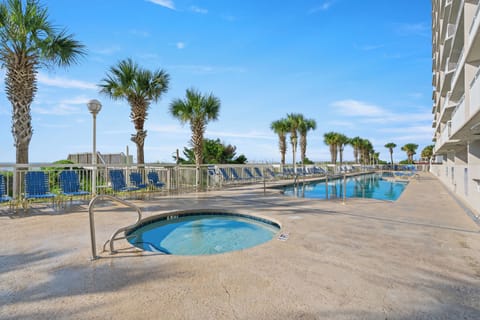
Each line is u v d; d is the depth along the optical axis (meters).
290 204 6.67
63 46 7.14
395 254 3.02
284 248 3.24
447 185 12.52
